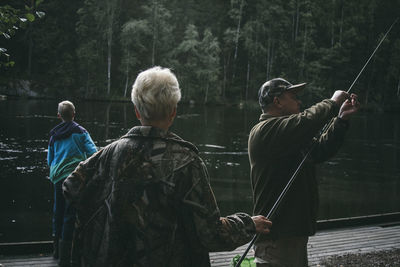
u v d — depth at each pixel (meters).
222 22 56.09
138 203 1.17
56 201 3.31
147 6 49.38
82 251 1.24
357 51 55.09
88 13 47.75
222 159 13.91
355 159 15.26
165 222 1.17
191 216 1.18
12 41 45.34
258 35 52.81
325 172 12.45
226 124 26.53
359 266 3.22
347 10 56.91
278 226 1.89
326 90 52.53
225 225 1.24
